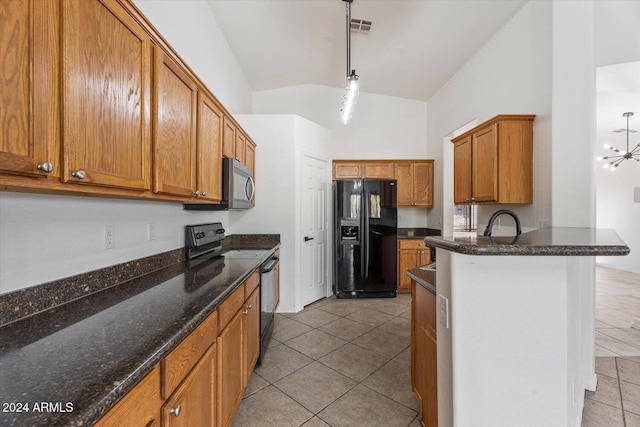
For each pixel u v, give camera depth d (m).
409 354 2.60
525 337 1.05
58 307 1.20
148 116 1.31
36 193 1.07
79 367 0.74
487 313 1.04
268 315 2.74
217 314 1.39
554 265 1.04
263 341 2.49
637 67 2.61
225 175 2.36
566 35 2.32
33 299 1.12
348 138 5.27
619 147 6.23
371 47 3.80
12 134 0.71
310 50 3.91
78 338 0.91
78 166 0.90
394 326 3.24
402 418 1.81
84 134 0.93
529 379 1.05
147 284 1.59
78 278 1.33
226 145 2.45
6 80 0.69
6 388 0.65
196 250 2.52
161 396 0.89
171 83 1.52
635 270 6.29
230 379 1.57
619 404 1.96
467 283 1.04
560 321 1.05
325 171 4.45
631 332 3.14
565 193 2.35
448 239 1.15
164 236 2.11
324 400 1.97
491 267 1.04
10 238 1.04
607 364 2.48
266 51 3.92
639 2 2.20
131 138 1.18
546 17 2.56
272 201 3.73
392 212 4.36
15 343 0.88
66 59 0.86
